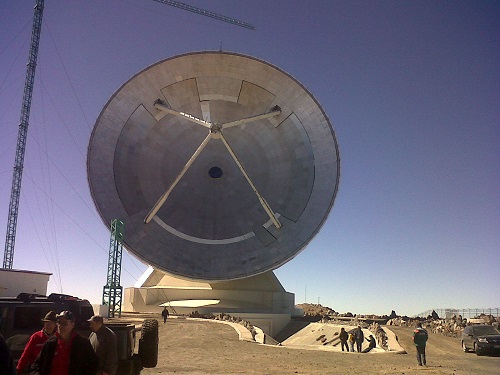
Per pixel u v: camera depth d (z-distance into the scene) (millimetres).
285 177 54094
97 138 50594
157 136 53625
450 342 36688
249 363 20234
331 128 53656
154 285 57438
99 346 8141
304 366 19641
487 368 20578
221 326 38750
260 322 51375
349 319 56281
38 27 83125
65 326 6867
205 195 54094
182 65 53312
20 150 79875
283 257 49344
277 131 55000
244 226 52594
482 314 47406
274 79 54438
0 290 37500
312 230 50219
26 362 8125
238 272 48875
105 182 49812
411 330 44375
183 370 17438
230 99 55094
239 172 55312
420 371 18344
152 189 52062
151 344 10141
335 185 51688
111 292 50906
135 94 52656
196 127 55188
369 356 25719
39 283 40688
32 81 82000
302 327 51562
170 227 51000
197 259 49406
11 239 77562
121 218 49156
